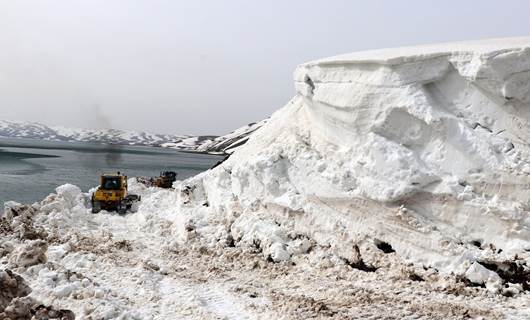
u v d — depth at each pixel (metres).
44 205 16.00
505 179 9.96
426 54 11.37
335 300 8.41
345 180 11.92
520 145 10.35
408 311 7.78
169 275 10.09
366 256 10.38
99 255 11.20
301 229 12.10
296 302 8.16
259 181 14.05
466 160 10.55
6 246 10.49
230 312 7.93
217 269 10.55
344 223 11.43
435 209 10.46
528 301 8.17
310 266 10.62
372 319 7.45
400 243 10.31
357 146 12.54
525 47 10.03
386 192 10.75
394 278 9.47
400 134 11.75
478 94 11.04
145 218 16.22
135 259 11.25
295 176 13.41
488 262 9.22
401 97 11.46
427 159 11.14
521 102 10.38
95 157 86.38
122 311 7.20
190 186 17.39
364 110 12.30
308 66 15.16
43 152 94.88
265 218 12.91
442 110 11.23
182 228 14.11
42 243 9.30
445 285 8.85
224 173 16.48
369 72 12.53
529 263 8.89
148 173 52.75
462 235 9.96
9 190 27.95
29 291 6.78
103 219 17.09
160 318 7.44
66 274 8.57
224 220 13.90
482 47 10.91
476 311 7.73
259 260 10.94
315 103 14.48
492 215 9.73
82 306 7.24
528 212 9.55
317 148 13.80
